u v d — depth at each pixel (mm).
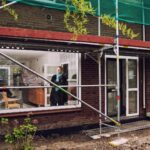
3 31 8125
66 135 10812
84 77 11445
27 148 7391
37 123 10398
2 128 9758
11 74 10320
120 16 12156
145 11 13039
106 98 12086
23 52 10352
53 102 10891
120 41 10344
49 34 8766
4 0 6980
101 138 10367
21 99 10383
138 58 13023
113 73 12531
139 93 13102
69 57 11273
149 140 10141
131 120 12664
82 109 11297
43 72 10805
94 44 9680
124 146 9469
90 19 11766
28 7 10633
